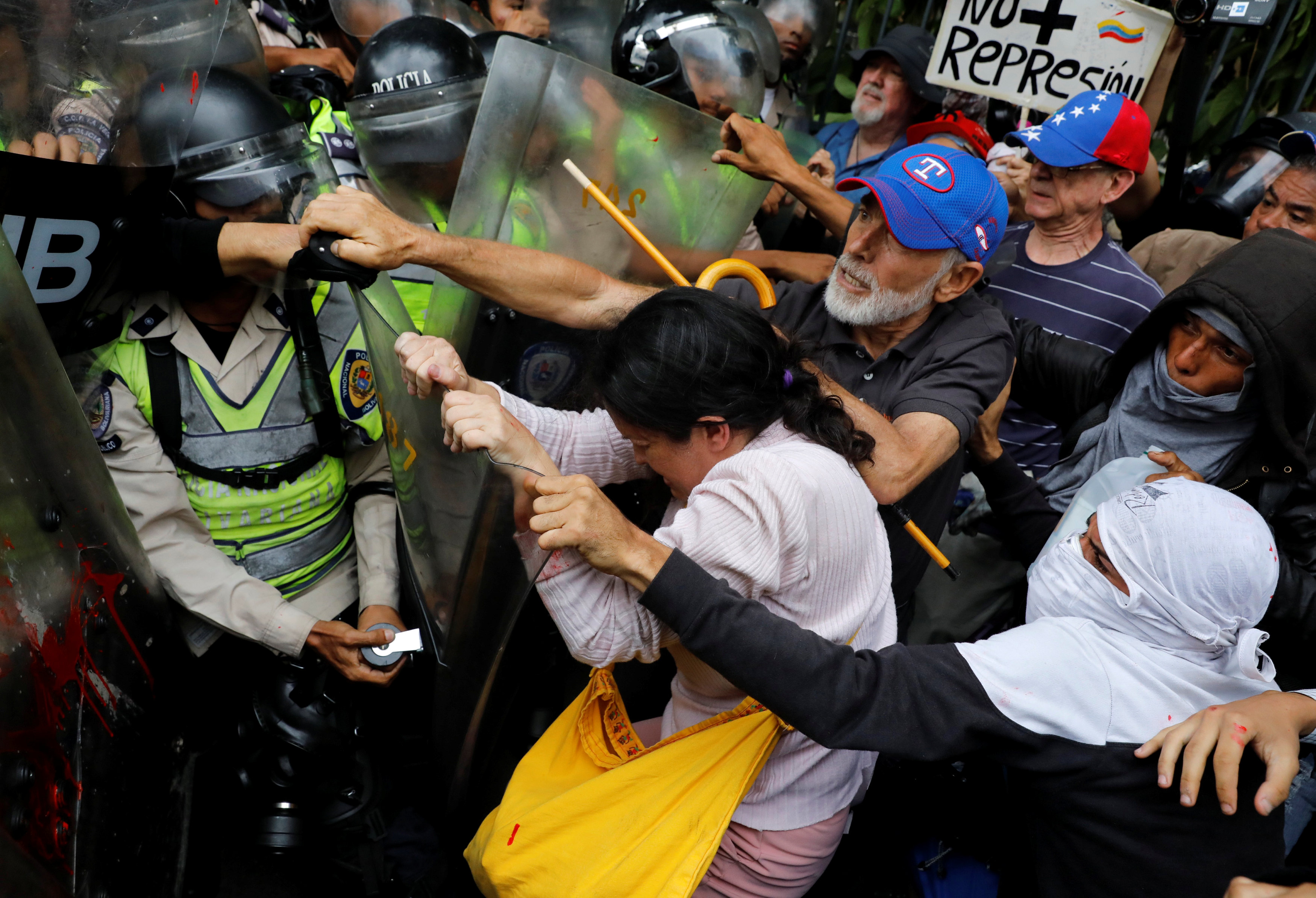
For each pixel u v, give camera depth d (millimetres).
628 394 1312
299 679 1812
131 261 1535
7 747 1016
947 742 1255
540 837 1436
